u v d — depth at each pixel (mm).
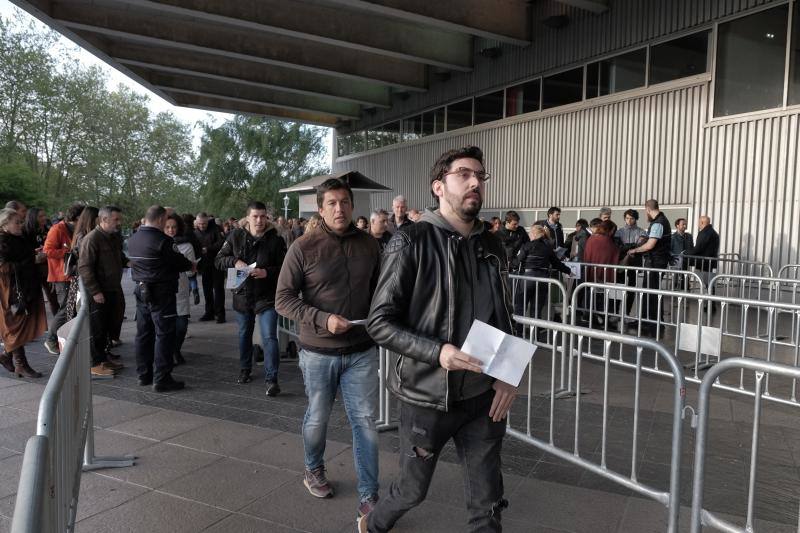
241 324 5551
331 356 3025
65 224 7906
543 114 15906
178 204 44312
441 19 14195
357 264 3129
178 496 3234
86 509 3080
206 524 2936
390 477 3490
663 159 12883
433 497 3213
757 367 2262
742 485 3406
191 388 5438
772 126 10945
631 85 13578
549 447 3609
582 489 3346
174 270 5328
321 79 21078
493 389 2109
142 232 5199
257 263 5215
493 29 15242
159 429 4301
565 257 11070
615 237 10195
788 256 10734
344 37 15562
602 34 14086
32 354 6832
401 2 13406
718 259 10172
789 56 10641
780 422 4527
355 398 3029
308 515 3025
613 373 6086
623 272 9062
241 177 38781
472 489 2127
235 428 4332
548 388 5504
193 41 16141
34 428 4297
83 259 5715
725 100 11719
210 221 9312
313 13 15016
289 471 3566
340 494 3264
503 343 1945
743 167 11414
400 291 2064
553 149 15680
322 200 3145
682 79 12414
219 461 3715
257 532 2863
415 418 2107
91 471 3545
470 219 2104
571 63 14930
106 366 5902
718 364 2383
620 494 3285
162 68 18781
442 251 2068
